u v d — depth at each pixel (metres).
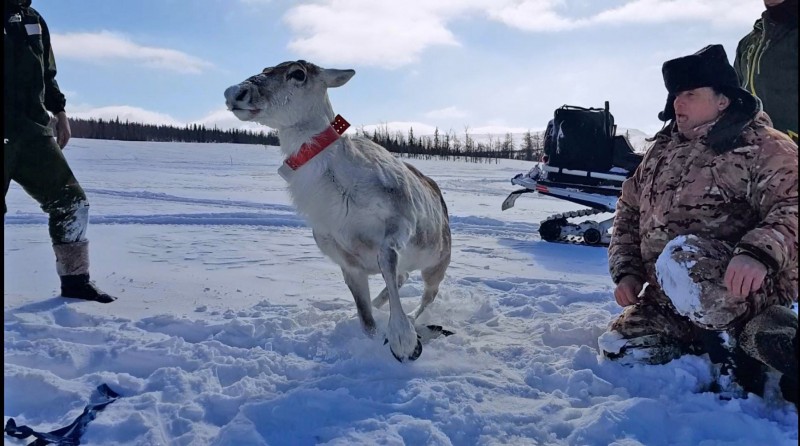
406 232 2.16
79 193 2.74
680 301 1.75
